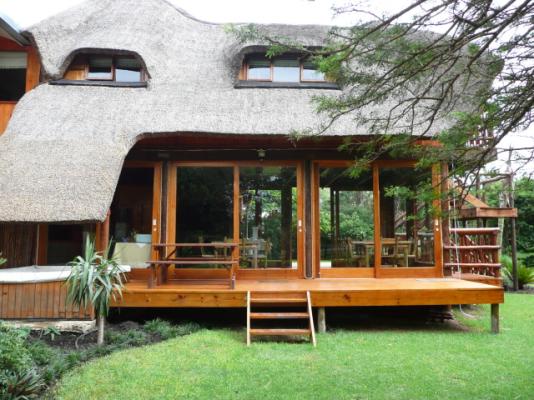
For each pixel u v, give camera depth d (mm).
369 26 3205
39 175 6211
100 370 4379
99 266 5266
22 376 3695
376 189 7852
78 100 7664
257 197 7902
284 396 3787
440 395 3828
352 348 5266
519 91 3293
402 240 7832
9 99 9500
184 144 7809
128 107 7457
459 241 10117
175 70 8422
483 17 2873
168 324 6195
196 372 4367
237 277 7727
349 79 3646
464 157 3799
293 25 9102
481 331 6242
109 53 8281
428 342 5547
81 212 5777
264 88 8227
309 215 7801
